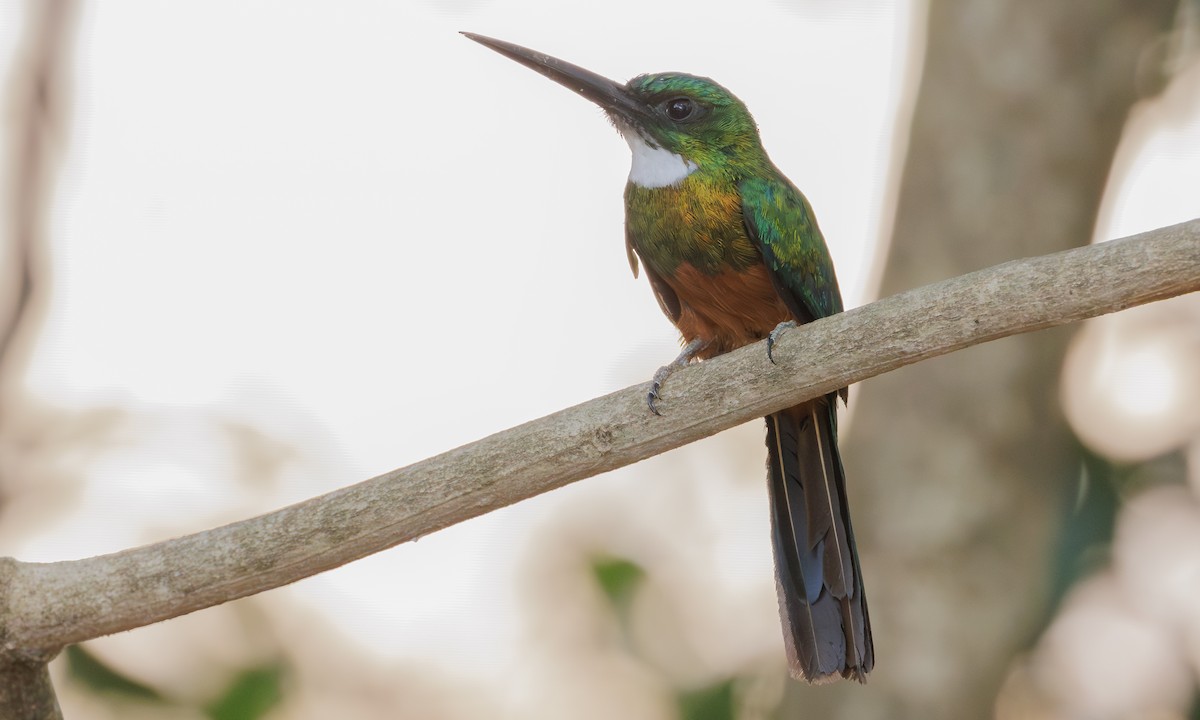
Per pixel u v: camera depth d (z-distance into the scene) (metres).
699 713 9.73
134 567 6.66
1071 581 10.27
